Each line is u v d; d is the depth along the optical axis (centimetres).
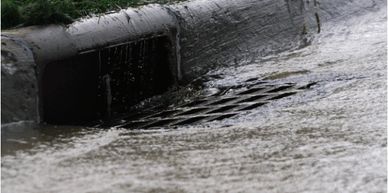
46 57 1331
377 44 1986
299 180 990
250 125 1300
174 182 980
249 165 1054
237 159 1084
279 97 1525
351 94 1480
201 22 1786
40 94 1310
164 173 1018
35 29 1366
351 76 1645
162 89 1672
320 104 1422
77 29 1428
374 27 2216
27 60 1288
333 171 1023
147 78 1625
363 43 2016
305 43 2086
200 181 985
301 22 2152
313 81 1634
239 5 1950
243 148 1143
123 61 1545
